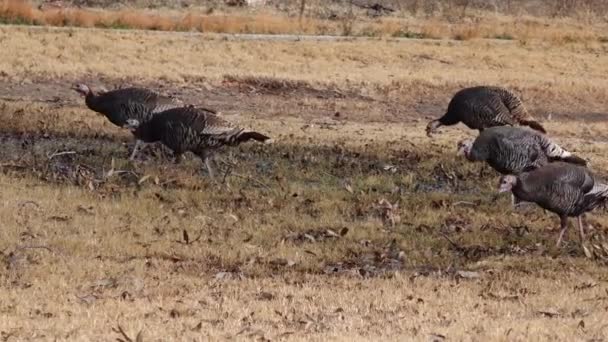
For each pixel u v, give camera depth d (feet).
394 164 149.18
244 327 75.00
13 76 221.05
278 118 200.85
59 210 109.40
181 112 128.26
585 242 108.27
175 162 134.21
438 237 108.27
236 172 135.13
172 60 248.52
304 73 248.52
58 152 140.15
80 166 132.05
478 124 152.05
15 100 198.39
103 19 299.99
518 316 81.46
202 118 127.44
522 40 312.09
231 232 105.40
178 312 78.07
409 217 116.37
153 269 91.61
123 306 78.95
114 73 232.73
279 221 110.73
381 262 98.78
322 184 132.57
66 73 227.61
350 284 89.51
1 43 241.96
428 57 278.26
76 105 195.42
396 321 78.02
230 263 95.20
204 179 128.88
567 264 100.42
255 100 223.71
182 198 117.80
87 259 92.94
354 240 105.40
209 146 128.16
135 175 127.44
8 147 146.20
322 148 159.12
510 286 91.09
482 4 436.35
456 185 138.00
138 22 302.86
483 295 87.81
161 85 229.66
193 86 230.68
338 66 260.62
